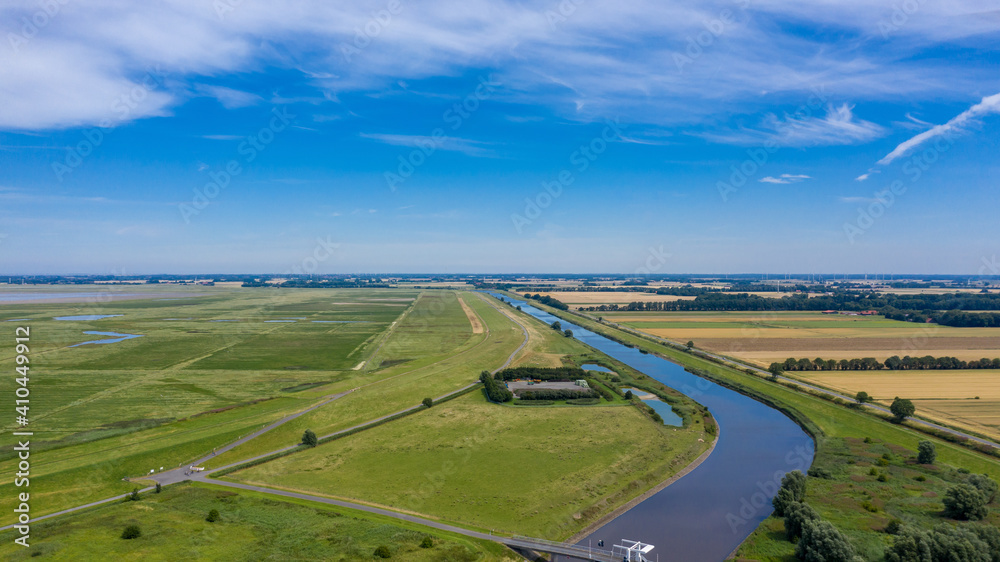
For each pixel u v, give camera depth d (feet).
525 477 199.93
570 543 158.10
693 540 161.68
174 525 153.38
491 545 150.41
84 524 151.94
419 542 148.25
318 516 163.22
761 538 160.15
